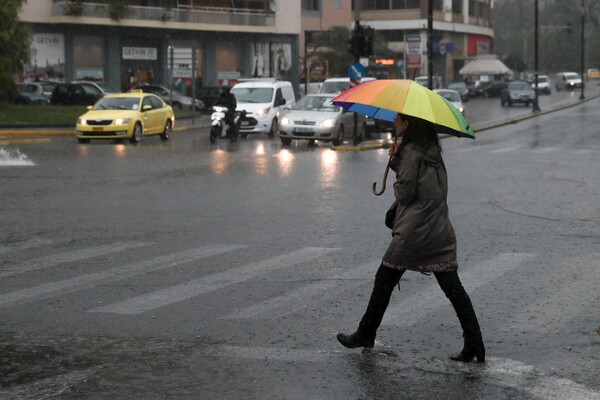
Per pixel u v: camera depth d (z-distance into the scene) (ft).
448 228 36.86
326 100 173.37
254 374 35.65
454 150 154.20
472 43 604.90
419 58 178.81
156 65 348.18
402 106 36.29
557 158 135.95
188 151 150.51
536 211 81.10
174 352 38.78
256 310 46.09
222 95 176.76
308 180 105.81
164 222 74.90
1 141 169.78
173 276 54.19
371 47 157.69
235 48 375.25
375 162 129.29
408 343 39.96
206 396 33.09
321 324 43.39
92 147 159.84
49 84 298.56
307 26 433.89
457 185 101.04
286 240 66.44
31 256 60.44
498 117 284.20
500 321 43.91
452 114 37.04
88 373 35.96
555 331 42.06
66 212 80.59
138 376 35.50
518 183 102.99
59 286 51.52
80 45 323.37
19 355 38.47
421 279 52.95
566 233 69.36
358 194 93.09
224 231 70.49
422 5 528.22
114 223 74.43
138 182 103.71
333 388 33.86
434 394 33.17
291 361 37.37
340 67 389.39
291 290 50.52
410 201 36.63
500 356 38.09
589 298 48.49
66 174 112.27
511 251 62.08
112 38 332.19
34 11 307.17
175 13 343.05
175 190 96.27
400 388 33.83
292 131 165.27
